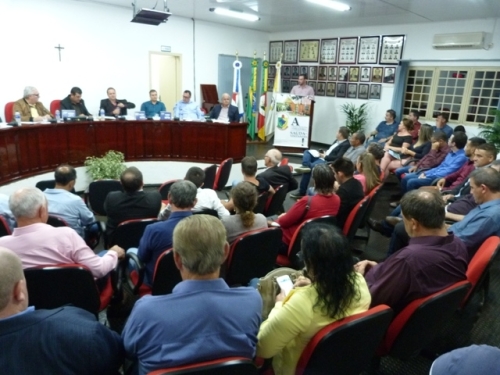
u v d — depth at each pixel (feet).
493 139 17.60
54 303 5.21
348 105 26.81
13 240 5.26
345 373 4.30
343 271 3.92
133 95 23.71
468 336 7.08
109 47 22.00
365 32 25.16
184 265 3.58
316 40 27.89
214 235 3.60
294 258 7.68
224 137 18.62
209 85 26.71
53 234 5.42
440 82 22.66
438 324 4.99
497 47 19.93
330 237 3.92
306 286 4.10
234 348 3.34
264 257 7.07
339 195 9.34
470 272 5.72
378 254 11.00
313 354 3.72
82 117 16.83
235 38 28.02
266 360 4.58
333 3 18.21
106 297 6.34
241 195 6.85
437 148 15.44
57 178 8.47
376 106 25.54
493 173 7.06
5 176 13.89
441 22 21.62
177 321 3.23
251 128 28.32
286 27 27.32
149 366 3.20
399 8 18.42
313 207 8.10
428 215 4.94
